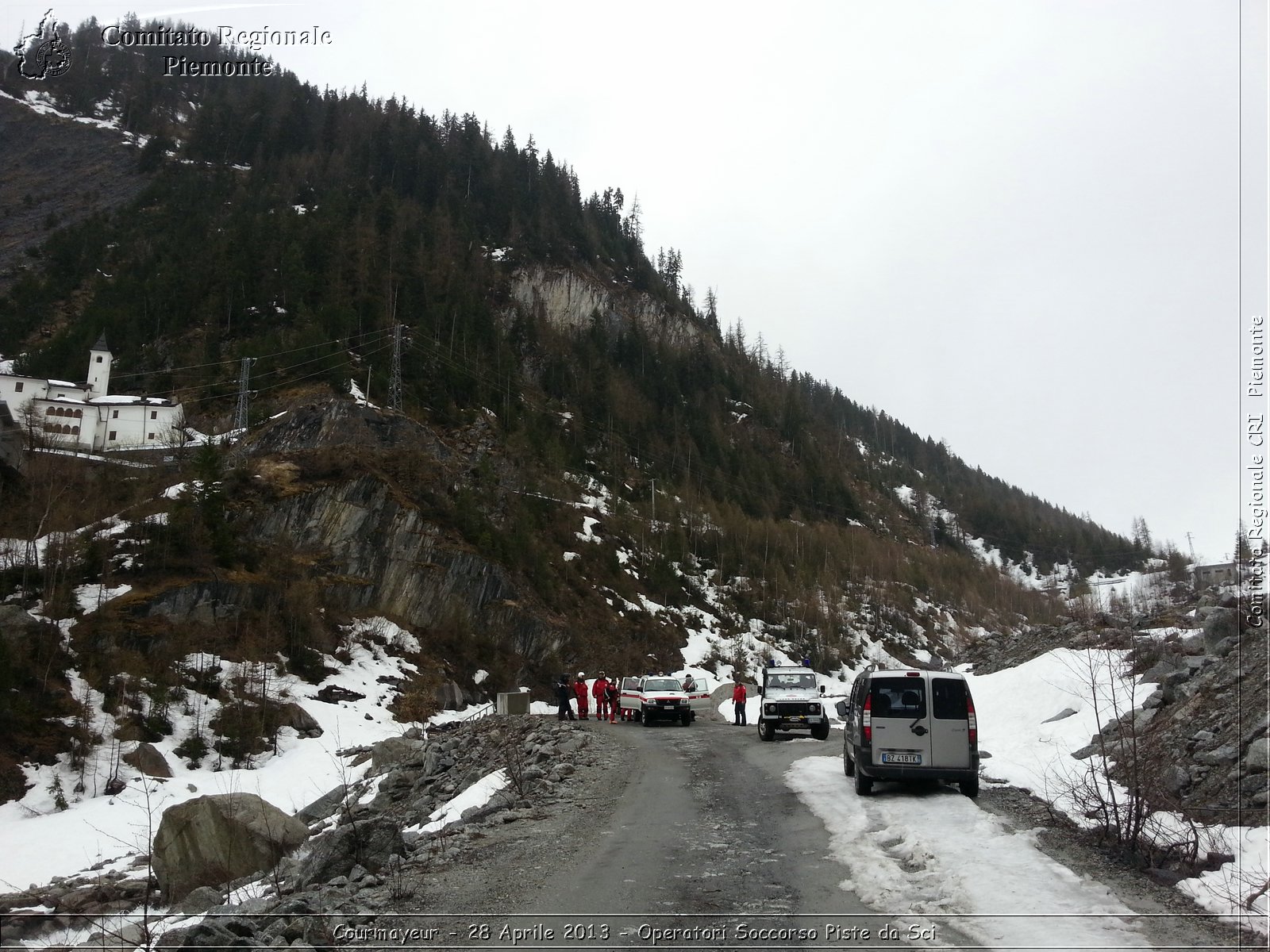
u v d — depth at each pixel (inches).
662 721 1366.9
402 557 2266.2
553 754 839.7
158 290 4301.2
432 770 946.1
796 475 5595.5
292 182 6053.2
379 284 4441.4
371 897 380.2
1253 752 417.1
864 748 543.8
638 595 3176.7
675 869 391.2
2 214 6560.0
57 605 1648.6
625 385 5398.6
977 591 4638.3
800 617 3464.6
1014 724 800.9
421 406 3548.2
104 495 2257.6
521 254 6067.9
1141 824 373.4
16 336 4635.8
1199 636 753.6
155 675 1524.4
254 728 1428.4
